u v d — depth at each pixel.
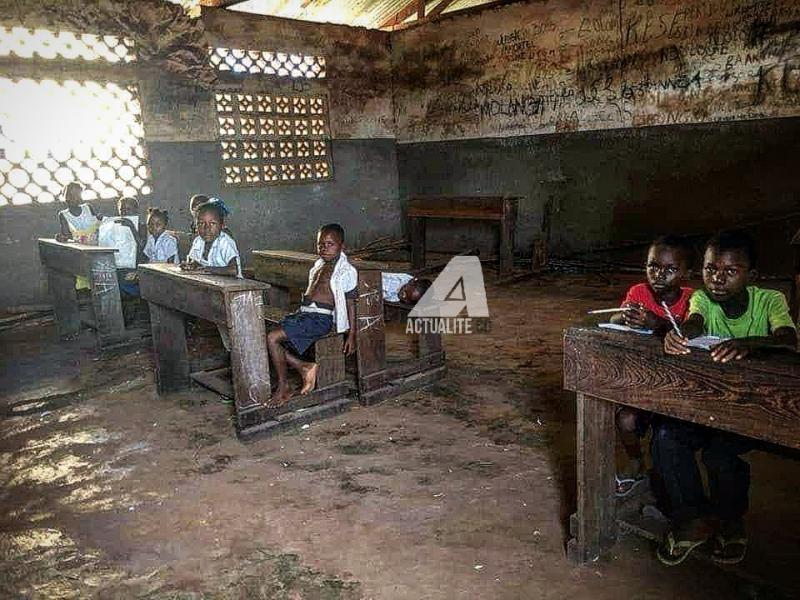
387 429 3.66
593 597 2.11
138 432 3.80
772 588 2.06
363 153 10.52
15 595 2.30
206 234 4.24
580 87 8.44
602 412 2.23
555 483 2.91
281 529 2.64
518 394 4.12
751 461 3.00
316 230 10.07
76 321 6.18
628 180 8.25
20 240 7.20
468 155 9.93
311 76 9.73
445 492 2.88
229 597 2.21
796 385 1.57
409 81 10.45
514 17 8.88
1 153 6.99
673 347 1.83
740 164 7.25
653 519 2.38
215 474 3.19
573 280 7.98
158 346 4.36
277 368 3.73
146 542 2.60
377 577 2.28
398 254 10.68
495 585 2.20
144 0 7.85
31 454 3.56
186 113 8.44
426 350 4.44
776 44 6.72
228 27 8.70
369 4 10.29
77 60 7.41
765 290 2.11
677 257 2.32
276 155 9.51
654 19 7.59
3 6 6.83
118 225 6.21
